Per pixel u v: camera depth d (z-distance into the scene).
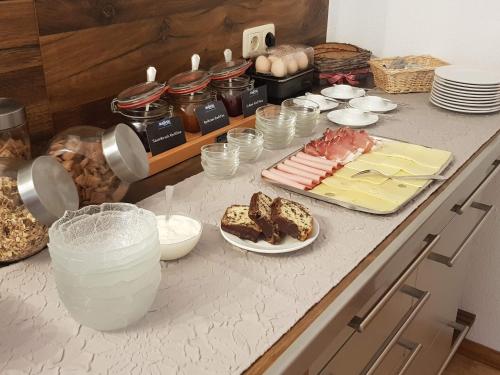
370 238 1.08
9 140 1.04
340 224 1.13
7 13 1.14
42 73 1.25
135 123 1.35
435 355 1.84
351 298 0.91
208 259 1.01
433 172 1.32
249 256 1.03
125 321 0.83
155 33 1.51
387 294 1.06
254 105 1.66
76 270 0.78
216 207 1.19
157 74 1.55
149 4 1.46
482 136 1.59
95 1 1.32
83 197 1.10
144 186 1.30
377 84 2.04
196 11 1.62
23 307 0.89
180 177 1.35
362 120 1.66
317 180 1.27
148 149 1.38
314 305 0.89
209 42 1.70
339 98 1.89
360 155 1.43
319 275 0.97
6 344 0.81
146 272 0.81
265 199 1.12
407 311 1.34
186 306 0.89
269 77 1.79
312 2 2.14
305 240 1.04
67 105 1.33
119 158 1.09
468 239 1.54
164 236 1.02
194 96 1.49
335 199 1.20
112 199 1.14
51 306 0.89
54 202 0.95
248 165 1.40
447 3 2.02
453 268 1.73
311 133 1.59
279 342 0.82
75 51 1.31
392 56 2.22
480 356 2.30
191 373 0.76
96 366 0.77
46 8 1.21
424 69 1.92
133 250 0.80
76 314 0.83
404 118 1.74
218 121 1.53
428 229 1.18
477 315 2.31
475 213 1.78
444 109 1.82
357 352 1.10
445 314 1.82
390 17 2.16
